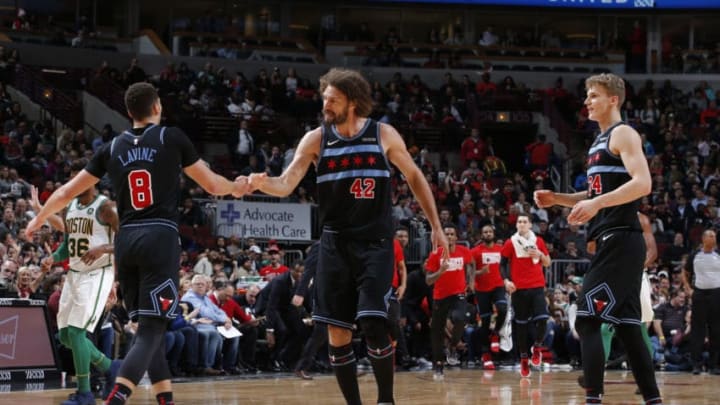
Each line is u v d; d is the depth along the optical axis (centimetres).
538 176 2378
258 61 2820
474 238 1952
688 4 2973
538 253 1223
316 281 545
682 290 1598
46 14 2811
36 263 1232
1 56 2377
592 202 554
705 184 2395
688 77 2994
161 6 2948
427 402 846
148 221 541
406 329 1511
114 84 2438
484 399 880
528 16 3147
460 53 3012
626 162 572
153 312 530
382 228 531
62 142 2094
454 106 2723
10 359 1028
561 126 2678
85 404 741
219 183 557
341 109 534
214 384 1084
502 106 2766
